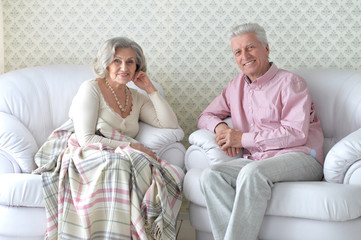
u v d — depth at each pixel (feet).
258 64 9.09
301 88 8.92
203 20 11.21
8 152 8.51
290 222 7.43
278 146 8.59
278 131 8.64
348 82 9.62
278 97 8.98
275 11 11.00
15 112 9.46
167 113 9.57
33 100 9.70
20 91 9.67
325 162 7.91
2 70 11.53
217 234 7.65
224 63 11.25
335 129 9.54
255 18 11.07
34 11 11.48
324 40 10.94
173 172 8.46
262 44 9.16
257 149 8.96
